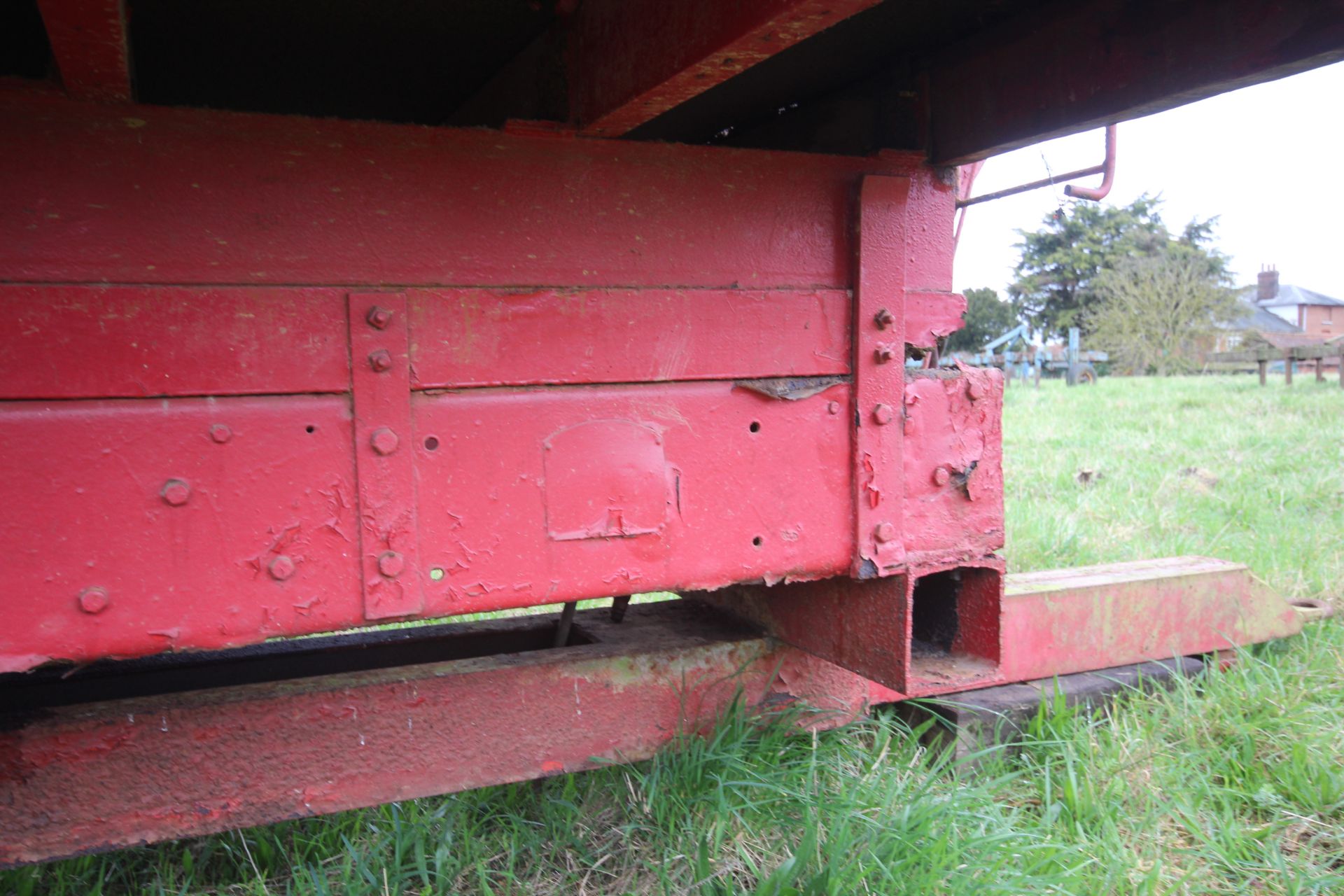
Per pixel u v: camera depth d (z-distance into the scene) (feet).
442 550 6.13
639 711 8.14
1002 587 8.13
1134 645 10.73
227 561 5.62
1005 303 149.79
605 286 6.56
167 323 5.42
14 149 5.12
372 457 5.92
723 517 6.98
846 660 8.05
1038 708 9.77
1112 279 110.32
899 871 7.13
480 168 6.16
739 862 7.49
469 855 7.63
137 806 6.44
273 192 5.65
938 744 9.36
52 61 5.74
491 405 6.24
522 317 6.29
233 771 6.68
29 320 5.15
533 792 8.53
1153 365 102.32
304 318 5.73
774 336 7.11
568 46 6.82
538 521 6.40
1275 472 24.21
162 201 5.42
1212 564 11.67
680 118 10.91
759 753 8.29
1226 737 9.64
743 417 7.03
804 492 7.26
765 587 9.06
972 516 7.96
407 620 6.13
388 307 5.91
